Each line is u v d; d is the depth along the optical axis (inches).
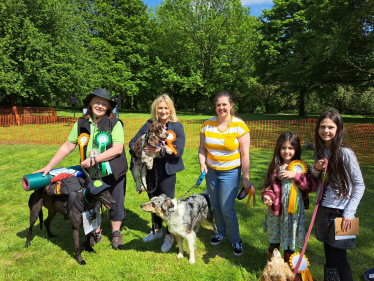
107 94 131.3
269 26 949.2
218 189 128.6
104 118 135.0
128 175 261.1
